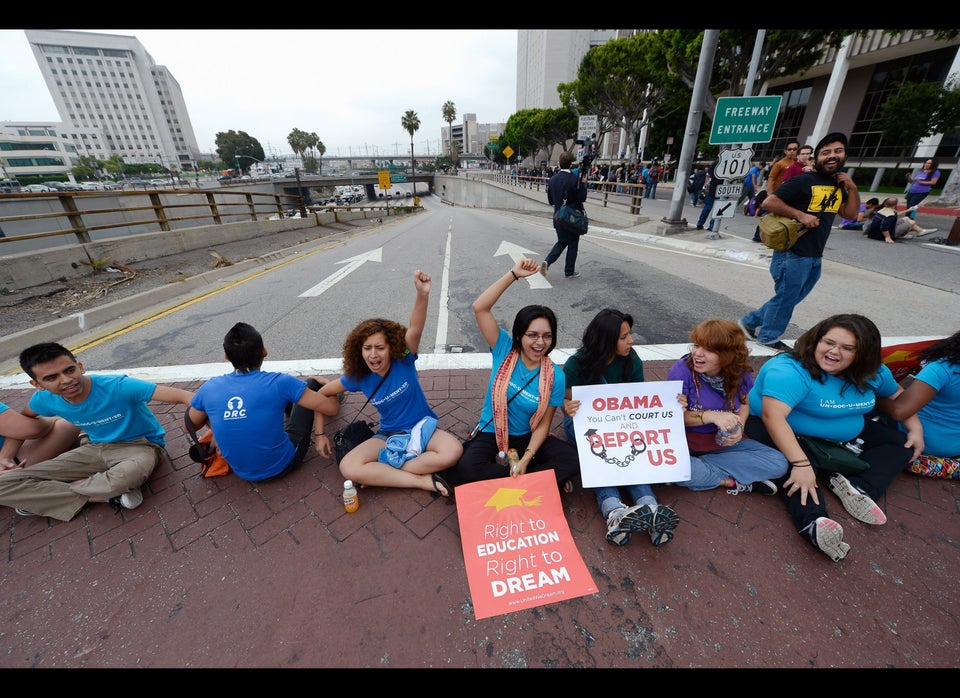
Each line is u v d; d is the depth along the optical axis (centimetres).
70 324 529
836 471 231
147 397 253
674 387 240
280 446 256
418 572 203
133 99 14025
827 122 1997
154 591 199
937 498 235
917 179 928
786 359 233
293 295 681
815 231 351
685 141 980
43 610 192
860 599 185
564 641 172
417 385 268
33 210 1444
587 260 816
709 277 663
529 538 214
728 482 239
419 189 12269
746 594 188
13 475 226
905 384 287
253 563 211
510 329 489
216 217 1153
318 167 12431
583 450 238
